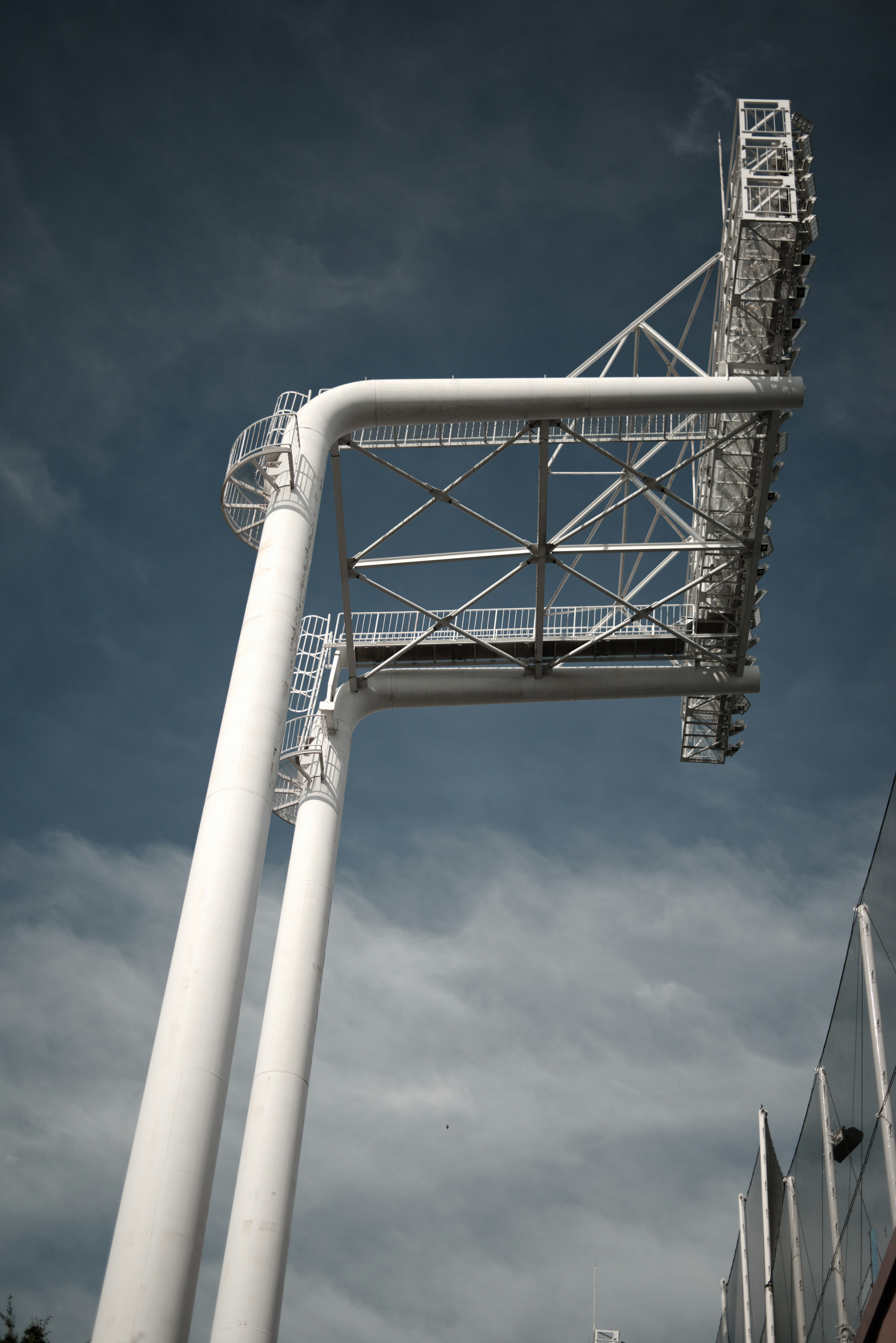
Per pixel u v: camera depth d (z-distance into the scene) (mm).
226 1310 23797
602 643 33969
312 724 31844
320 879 29672
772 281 27000
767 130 26953
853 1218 16453
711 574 31453
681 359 28531
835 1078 17609
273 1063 26734
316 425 26766
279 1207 25078
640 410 27547
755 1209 25531
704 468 31734
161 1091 18375
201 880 20484
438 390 27438
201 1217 17781
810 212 26641
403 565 31422
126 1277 16828
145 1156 17812
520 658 33656
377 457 29016
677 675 33844
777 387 27266
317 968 28516
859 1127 16281
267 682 22953
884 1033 15297
